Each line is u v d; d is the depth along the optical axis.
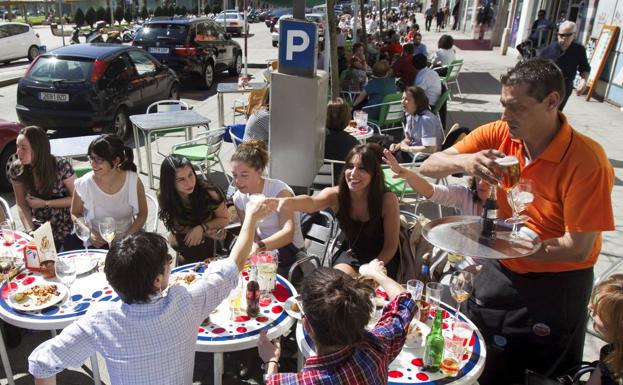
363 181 3.11
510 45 20.42
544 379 2.26
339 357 1.57
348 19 24.52
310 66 3.92
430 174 2.40
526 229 2.10
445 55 11.63
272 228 3.49
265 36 29.23
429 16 33.25
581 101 11.00
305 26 3.83
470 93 12.27
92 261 3.07
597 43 11.23
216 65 13.67
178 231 3.66
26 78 7.72
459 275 2.39
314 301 1.56
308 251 3.68
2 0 36.12
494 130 2.45
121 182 3.65
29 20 38.28
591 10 12.30
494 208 2.01
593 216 2.03
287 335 3.35
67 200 3.87
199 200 3.59
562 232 2.21
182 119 6.62
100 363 3.24
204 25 13.22
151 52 12.27
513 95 1.98
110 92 7.93
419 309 2.49
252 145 3.45
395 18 29.03
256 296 2.50
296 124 4.06
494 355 2.51
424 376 2.12
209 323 2.46
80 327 1.86
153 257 1.81
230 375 3.16
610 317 1.96
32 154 3.71
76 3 36.81
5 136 6.05
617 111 10.09
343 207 3.28
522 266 2.38
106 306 1.89
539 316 2.36
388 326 1.80
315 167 4.21
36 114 7.68
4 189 6.17
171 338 1.88
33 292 2.66
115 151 3.54
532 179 2.20
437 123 5.61
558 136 2.07
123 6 38.19
